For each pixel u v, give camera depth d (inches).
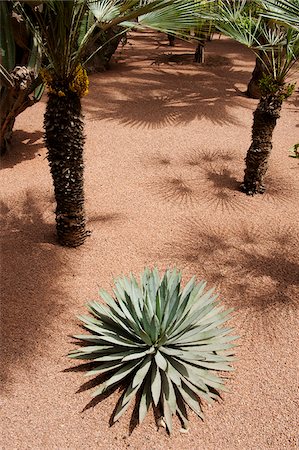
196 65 462.0
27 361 123.2
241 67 468.1
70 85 139.3
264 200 218.2
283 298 153.6
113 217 196.4
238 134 292.4
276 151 270.7
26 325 134.0
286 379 123.4
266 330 139.6
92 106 323.9
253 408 115.4
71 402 113.7
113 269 163.3
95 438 106.2
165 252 175.3
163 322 121.9
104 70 414.9
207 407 115.3
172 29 133.3
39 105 320.5
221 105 337.4
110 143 269.6
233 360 124.4
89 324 129.8
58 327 135.0
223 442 107.3
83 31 149.4
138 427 109.6
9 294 144.4
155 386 114.4
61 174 155.2
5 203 199.8
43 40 145.9
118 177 231.6
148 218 197.6
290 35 178.5
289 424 111.7
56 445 104.0
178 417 113.0
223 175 240.1
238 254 176.4
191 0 133.3
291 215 206.4
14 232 178.5
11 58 206.2
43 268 158.4
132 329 127.0
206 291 154.9
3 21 197.0
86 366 123.7
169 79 404.8
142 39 603.5
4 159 241.9
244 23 195.9
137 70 430.3
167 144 272.1
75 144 150.4
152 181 229.5
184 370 118.8
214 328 136.2
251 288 157.9
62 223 166.9
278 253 178.5
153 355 122.6
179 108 328.2
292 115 331.3
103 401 114.8
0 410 110.4
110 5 130.5
